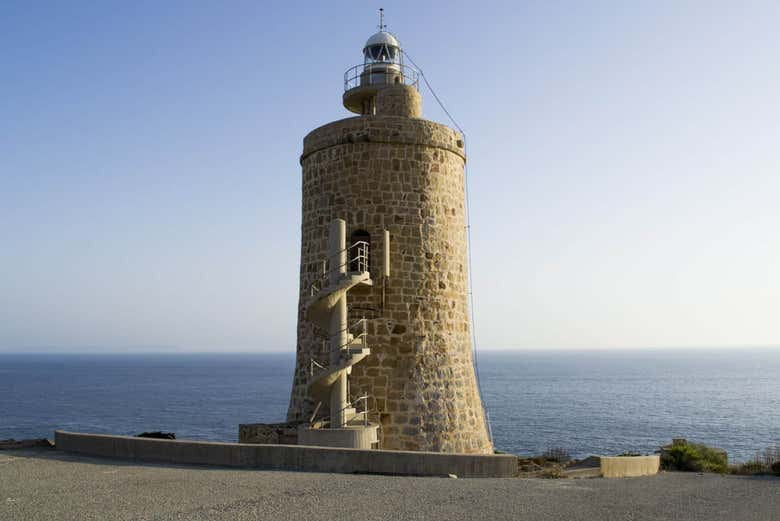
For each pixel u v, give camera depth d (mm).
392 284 20266
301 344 21547
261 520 9375
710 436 69188
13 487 11680
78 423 85625
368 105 25750
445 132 21828
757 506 11086
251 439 19656
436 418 19953
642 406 104188
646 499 11469
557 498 11195
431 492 11391
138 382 179625
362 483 12148
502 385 160000
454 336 21109
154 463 14602
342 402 17906
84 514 9711
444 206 21500
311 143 22062
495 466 13906
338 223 18516
